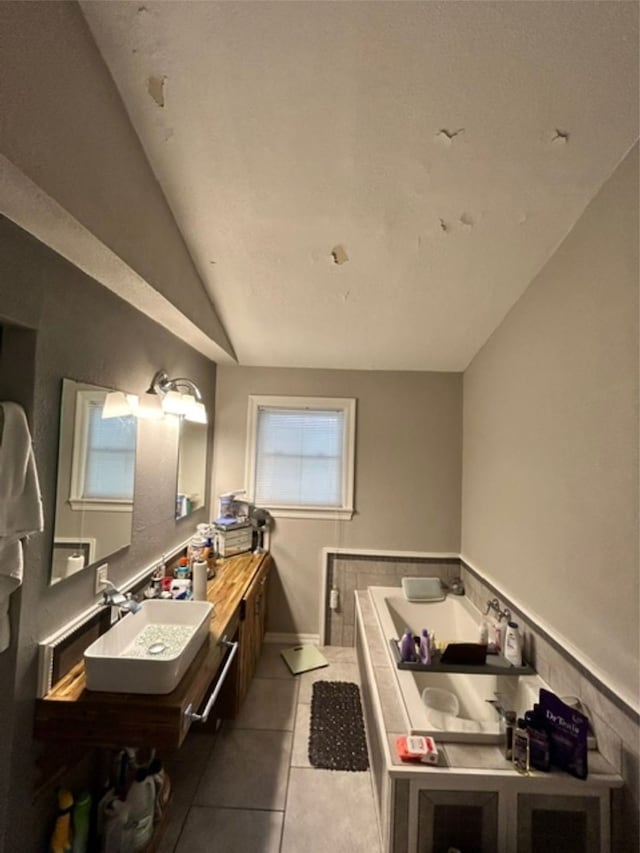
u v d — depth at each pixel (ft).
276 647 10.50
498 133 4.49
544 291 6.47
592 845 4.60
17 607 4.18
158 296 5.79
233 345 9.97
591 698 5.10
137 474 6.78
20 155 3.02
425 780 4.75
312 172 5.12
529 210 5.49
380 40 3.68
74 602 5.05
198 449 9.95
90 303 5.31
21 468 4.06
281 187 5.35
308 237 6.26
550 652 6.12
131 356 6.42
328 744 7.14
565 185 5.07
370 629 8.51
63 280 4.75
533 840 4.67
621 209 4.67
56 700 4.36
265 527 10.79
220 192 5.47
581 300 5.45
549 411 6.25
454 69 3.89
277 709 8.07
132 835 4.82
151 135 4.68
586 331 5.32
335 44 3.73
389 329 8.92
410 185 5.24
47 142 3.28
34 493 4.16
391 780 4.79
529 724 4.91
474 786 4.72
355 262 6.79
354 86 4.09
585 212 5.37
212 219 5.96
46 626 4.56
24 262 4.12
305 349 10.05
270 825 5.64
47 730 4.33
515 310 7.59
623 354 4.62
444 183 5.18
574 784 4.60
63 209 3.57
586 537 5.27
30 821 4.33
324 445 11.09
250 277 7.31
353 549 10.86
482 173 5.00
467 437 10.50
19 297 4.07
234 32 3.65
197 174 5.20
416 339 9.29
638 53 3.63
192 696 4.63
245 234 6.24
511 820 4.68
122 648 5.41
